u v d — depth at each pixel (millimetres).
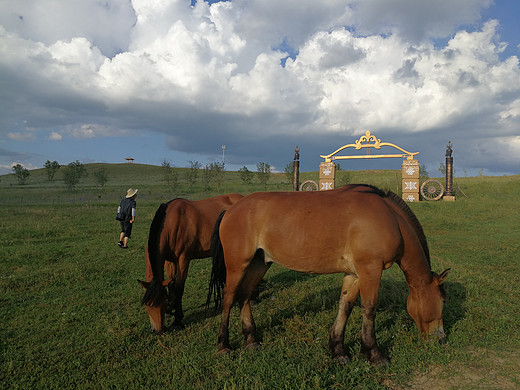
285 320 4793
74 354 4016
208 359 3771
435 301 3926
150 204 23406
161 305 4520
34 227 13156
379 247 3543
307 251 3762
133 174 75062
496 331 4230
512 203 19047
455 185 27312
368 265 3580
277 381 3182
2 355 3984
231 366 3586
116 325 4754
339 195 3908
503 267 7781
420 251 3852
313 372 3316
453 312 4934
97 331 4656
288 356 3719
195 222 5527
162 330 4539
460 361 3576
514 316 4715
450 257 8781
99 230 13094
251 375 3357
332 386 3137
